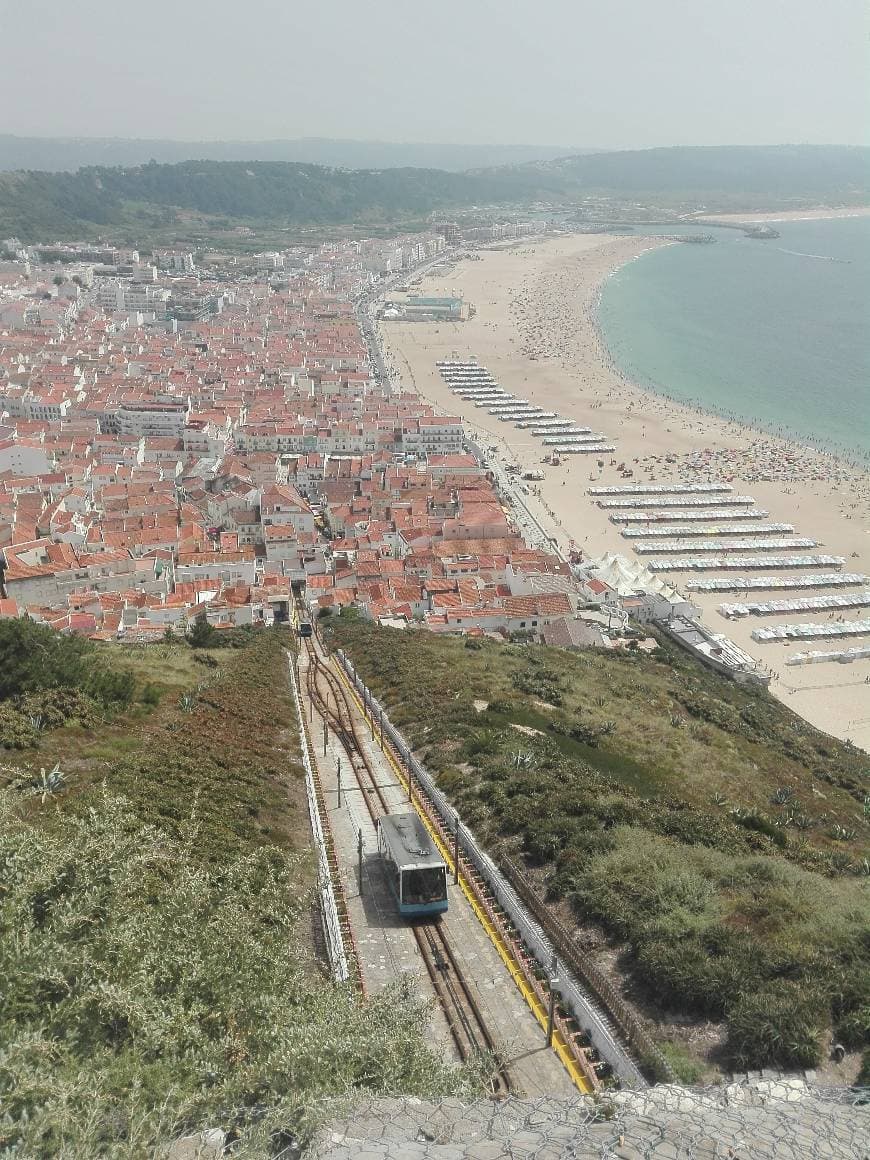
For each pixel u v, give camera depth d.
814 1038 32.94
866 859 61.00
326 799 63.06
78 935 22.81
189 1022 21.72
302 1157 16.27
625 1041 34.44
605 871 45.94
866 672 148.88
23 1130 16.17
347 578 154.88
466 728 72.62
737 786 78.00
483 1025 36.75
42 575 137.00
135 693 78.19
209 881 31.19
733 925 41.12
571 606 144.25
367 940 43.41
